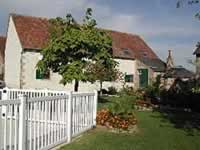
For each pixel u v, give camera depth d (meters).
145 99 22.22
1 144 6.30
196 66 14.02
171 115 17.52
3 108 6.46
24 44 31.52
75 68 18.88
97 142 9.38
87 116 10.95
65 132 9.20
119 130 11.27
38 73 31.55
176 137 11.19
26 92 12.38
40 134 7.75
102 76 24.88
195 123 15.01
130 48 41.34
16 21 33.50
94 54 20.06
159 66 39.97
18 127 6.62
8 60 34.00
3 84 33.00
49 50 19.31
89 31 19.48
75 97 9.77
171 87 26.80
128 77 38.38
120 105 12.00
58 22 19.95
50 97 8.12
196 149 9.64
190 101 21.34
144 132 11.60
